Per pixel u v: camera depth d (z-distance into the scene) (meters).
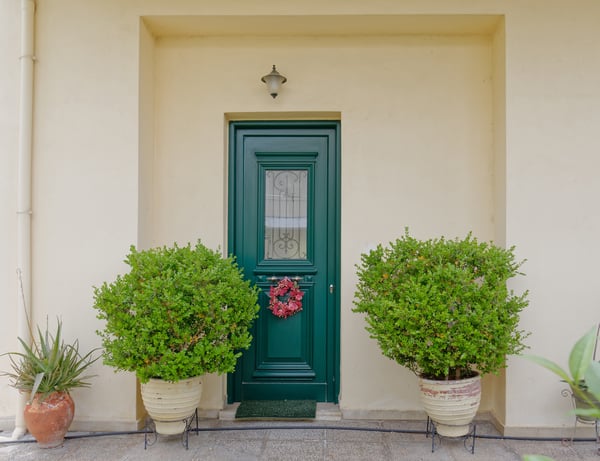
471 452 2.87
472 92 3.46
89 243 3.24
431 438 3.06
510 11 3.18
